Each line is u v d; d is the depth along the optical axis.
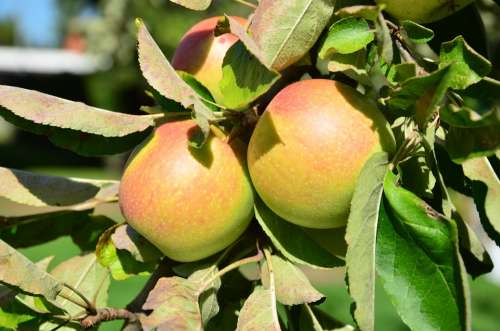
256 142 0.51
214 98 0.55
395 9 0.51
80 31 6.40
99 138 0.55
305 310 0.54
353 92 0.50
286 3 0.50
